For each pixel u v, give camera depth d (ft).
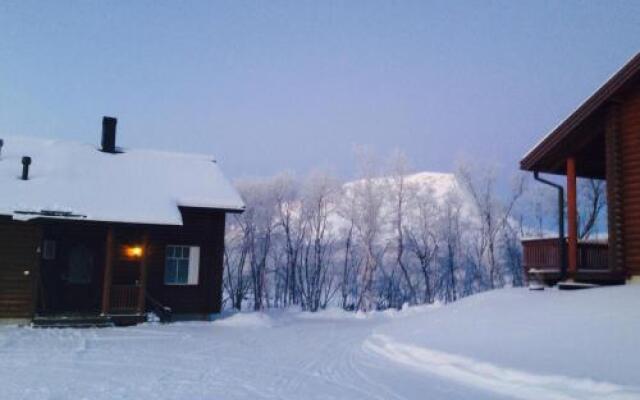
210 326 63.26
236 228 143.84
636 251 44.78
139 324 62.39
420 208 142.61
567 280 48.47
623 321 32.63
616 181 46.19
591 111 47.34
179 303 68.59
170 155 80.59
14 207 56.85
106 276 61.11
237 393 27.89
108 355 40.09
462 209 144.25
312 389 28.99
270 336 53.93
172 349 43.93
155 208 64.28
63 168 67.56
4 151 69.21
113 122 77.87
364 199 132.46
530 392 27.22
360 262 144.15
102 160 73.51
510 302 45.03
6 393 26.58
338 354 41.75
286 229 141.69
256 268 141.90
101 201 62.69
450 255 141.59
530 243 53.67
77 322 58.29
